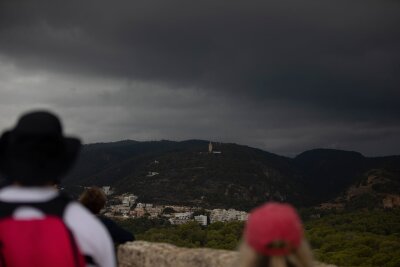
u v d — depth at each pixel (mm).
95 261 1844
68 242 1766
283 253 1737
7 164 1967
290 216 1771
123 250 5270
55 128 1928
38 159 1865
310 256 1825
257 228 1757
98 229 1853
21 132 1865
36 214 1807
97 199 4914
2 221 1783
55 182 2000
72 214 1837
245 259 1811
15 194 1862
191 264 4594
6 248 1733
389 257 43031
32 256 1724
